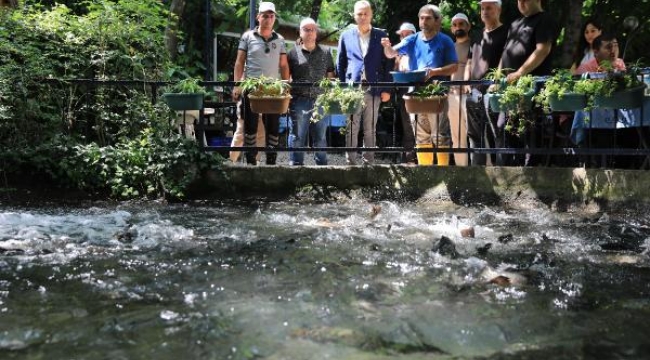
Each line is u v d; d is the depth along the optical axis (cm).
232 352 248
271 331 271
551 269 385
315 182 711
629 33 1111
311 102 761
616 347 258
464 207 660
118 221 549
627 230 507
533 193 659
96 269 374
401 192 701
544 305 313
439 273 371
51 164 697
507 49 677
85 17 831
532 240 477
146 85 795
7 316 290
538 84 643
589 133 625
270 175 712
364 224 546
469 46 782
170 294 325
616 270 384
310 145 798
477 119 728
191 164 710
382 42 756
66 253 415
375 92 749
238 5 1568
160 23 902
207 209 645
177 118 779
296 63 800
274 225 538
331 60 822
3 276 357
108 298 318
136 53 834
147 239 464
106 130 777
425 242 461
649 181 597
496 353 251
